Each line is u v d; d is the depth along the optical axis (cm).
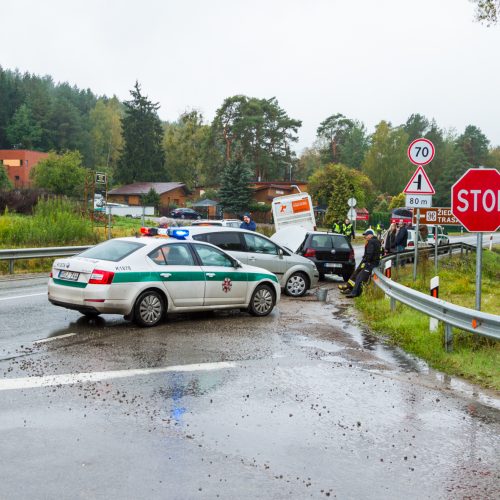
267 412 596
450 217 1886
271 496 415
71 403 595
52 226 2303
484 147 11550
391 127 10656
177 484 427
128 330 977
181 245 1074
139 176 9731
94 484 422
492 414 617
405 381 736
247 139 9938
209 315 1176
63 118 12169
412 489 436
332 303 1442
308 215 2548
